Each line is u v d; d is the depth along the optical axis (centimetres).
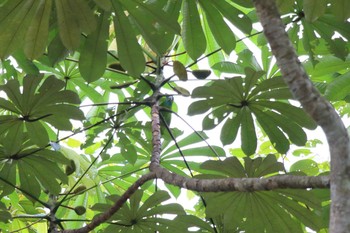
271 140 563
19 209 745
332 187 247
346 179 245
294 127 552
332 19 579
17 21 499
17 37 505
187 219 543
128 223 538
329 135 258
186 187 400
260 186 337
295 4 583
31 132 548
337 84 629
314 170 645
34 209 743
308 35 596
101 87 744
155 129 523
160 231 544
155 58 620
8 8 492
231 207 499
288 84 282
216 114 557
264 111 549
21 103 527
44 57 627
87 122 650
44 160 570
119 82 742
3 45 505
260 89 525
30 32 505
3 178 577
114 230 544
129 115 633
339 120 261
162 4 548
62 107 535
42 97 525
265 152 789
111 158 749
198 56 564
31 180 579
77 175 679
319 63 655
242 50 682
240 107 542
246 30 548
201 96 532
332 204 243
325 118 262
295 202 488
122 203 475
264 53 670
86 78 543
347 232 231
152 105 560
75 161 676
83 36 566
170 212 538
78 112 539
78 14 499
